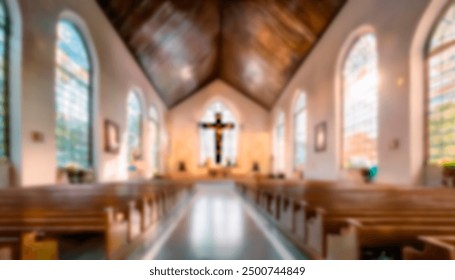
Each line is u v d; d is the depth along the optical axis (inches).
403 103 259.3
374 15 303.7
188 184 403.5
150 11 414.0
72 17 307.0
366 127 335.3
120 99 439.8
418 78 251.0
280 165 761.0
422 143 250.1
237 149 868.0
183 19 471.8
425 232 73.6
